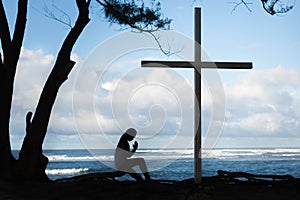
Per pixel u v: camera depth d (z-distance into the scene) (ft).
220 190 31.63
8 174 38.14
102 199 29.35
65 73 39.34
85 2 39.32
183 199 25.29
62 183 33.83
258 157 198.59
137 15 38.63
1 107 39.19
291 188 33.99
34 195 31.50
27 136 39.58
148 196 29.53
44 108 39.42
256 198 29.12
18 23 40.11
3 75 39.45
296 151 252.62
